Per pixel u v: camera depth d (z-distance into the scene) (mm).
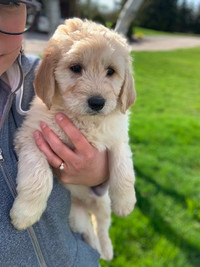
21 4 177
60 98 242
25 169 208
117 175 249
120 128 249
